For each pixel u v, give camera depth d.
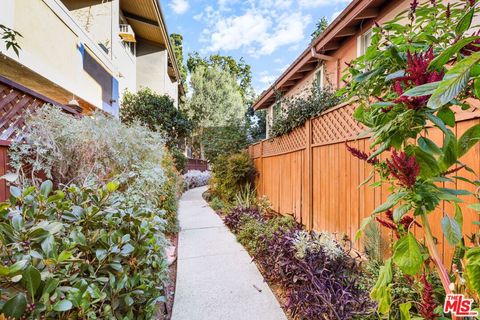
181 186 8.69
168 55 15.20
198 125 18.52
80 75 5.95
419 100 0.88
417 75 0.89
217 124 18.17
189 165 15.79
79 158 3.04
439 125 0.85
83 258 1.32
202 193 10.45
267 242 3.12
